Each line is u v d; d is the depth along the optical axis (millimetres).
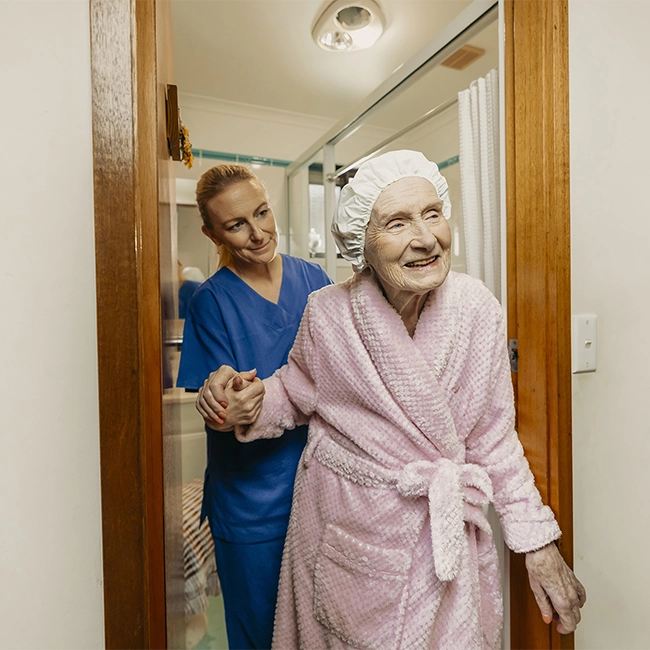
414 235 627
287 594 838
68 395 507
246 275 1118
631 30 800
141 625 518
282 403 833
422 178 647
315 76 1979
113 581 508
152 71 521
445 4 1524
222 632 1524
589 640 804
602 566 813
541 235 741
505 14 797
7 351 485
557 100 717
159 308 535
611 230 794
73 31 489
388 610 671
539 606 728
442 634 658
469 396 722
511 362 821
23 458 496
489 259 950
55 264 495
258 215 1054
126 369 501
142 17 515
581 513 787
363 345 713
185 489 1783
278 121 2350
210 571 1529
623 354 820
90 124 498
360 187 651
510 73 792
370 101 1475
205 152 2205
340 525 731
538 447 766
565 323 740
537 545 685
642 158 821
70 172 495
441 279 638
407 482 657
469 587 661
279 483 1025
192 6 1506
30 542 502
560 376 737
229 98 2178
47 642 513
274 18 1579
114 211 491
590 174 767
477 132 969
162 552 541
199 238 2076
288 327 1089
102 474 502
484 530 714
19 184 481
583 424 783
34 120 483
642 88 816
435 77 1915
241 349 1046
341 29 1612
